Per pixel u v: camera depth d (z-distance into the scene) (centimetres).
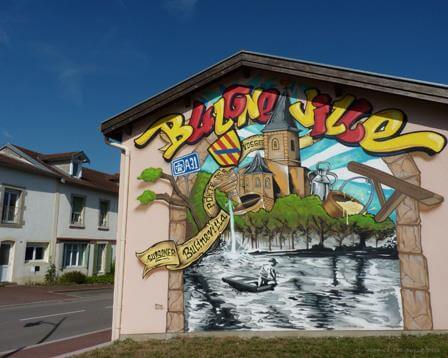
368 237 859
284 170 934
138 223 1014
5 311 1543
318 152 919
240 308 909
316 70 909
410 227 837
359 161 888
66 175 2844
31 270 2419
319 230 891
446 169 830
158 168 1027
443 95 805
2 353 873
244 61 971
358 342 770
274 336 871
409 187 847
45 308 1641
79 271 2756
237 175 966
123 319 973
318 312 862
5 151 2745
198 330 924
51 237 2570
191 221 978
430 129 851
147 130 1060
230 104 1005
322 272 873
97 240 2981
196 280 947
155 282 971
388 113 884
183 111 1041
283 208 920
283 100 966
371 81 862
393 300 827
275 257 908
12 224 2311
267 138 961
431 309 806
